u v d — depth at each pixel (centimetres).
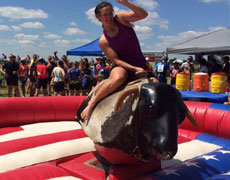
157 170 298
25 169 290
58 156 341
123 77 258
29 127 471
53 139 387
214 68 951
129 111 236
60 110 518
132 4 249
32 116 497
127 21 263
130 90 236
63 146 360
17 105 485
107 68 995
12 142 366
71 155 351
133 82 257
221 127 412
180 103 227
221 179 258
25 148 354
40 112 504
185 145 380
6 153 337
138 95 235
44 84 1070
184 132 449
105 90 262
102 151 283
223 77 588
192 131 452
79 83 1079
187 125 457
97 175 286
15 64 1038
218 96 558
